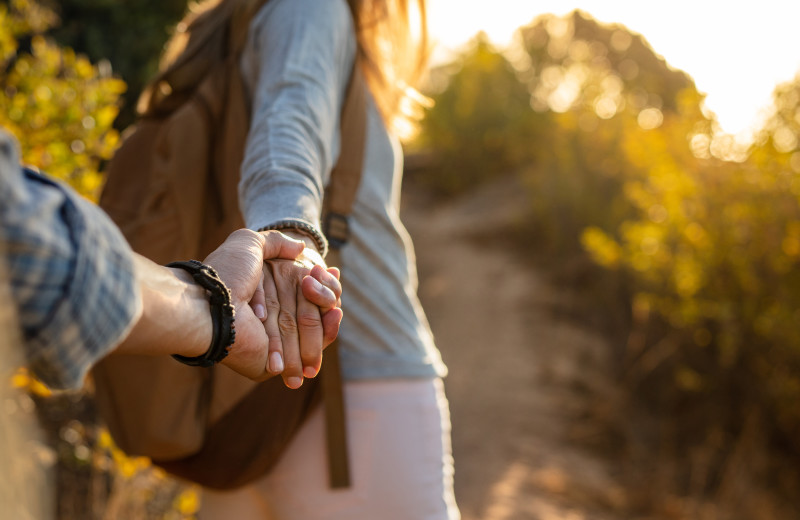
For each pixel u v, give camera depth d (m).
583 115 10.23
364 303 1.23
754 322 5.45
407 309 1.30
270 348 0.87
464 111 14.68
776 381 5.33
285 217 0.97
